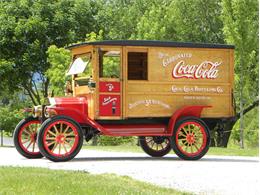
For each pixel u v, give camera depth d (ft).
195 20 136.26
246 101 110.93
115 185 36.94
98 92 53.93
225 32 100.83
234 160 56.08
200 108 56.44
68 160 52.54
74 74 56.95
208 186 38.47
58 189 35.32
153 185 37.86
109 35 132.46
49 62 117.19
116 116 54.39
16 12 126.72
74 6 130.31
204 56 57.16
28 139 56.65
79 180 38.52
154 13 128.36
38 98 130.41
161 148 60.75
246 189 37.29
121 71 54.54
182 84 56.39
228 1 100.01
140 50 55.11
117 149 74.69
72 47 56.34
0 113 129.70
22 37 123.34
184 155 55.42
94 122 54.03
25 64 122.72
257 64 109.19
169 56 55.98
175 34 131.13
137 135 55.36
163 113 55.72
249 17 98.94
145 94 55.21
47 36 125.18
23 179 38.55
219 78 57.67
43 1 127.24
